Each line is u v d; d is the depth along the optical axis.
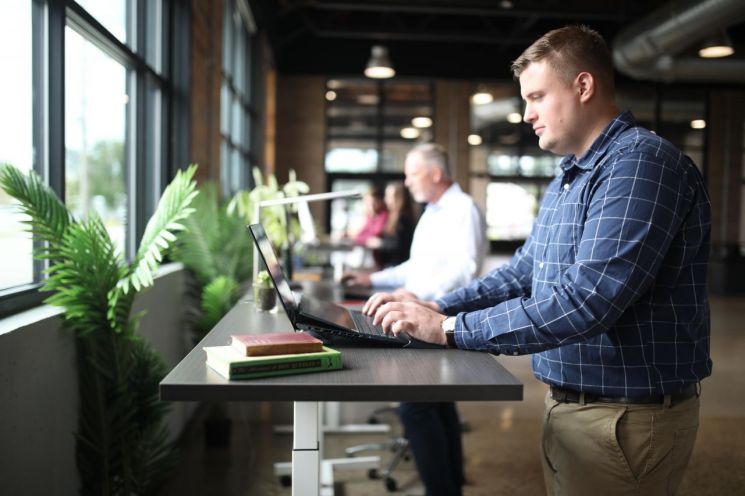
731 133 12.52
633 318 1.30
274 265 1.68
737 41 10.83
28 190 1.89
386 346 1.51
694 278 1.30
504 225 12.72
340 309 1.92
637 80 12.27
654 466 1.31
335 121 12.44
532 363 1.50
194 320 3.61
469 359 1.39
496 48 12.25
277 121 12.37
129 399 2.14
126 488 2.13
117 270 2.09
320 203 12.41
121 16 3.13
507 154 12.61
